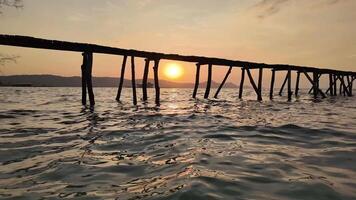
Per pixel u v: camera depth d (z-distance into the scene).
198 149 5.34
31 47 12.52
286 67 23.70
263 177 3.70
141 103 19.44
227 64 20.58
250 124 9.19
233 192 3.15
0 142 6.18
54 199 3.06
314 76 27.53
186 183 3.40
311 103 21.08
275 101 23.09
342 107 17.44
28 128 8.27
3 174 3.94
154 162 4.47
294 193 3.16
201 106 17.34
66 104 18.55
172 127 8.48
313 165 4.31
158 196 3.05
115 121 9.95
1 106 16.95
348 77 33.81
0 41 11.59
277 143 6.09
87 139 6.54
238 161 4.47
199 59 18.78
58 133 7.39
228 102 21.34
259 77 22.55
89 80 14.76
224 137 6.76
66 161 4.59
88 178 3.74
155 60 17.20
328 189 3.29
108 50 14.82
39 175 3.89
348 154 5.05
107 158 4.77
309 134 7.30
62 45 13.12
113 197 3.08
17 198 3.09
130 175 3.84
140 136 6.91
